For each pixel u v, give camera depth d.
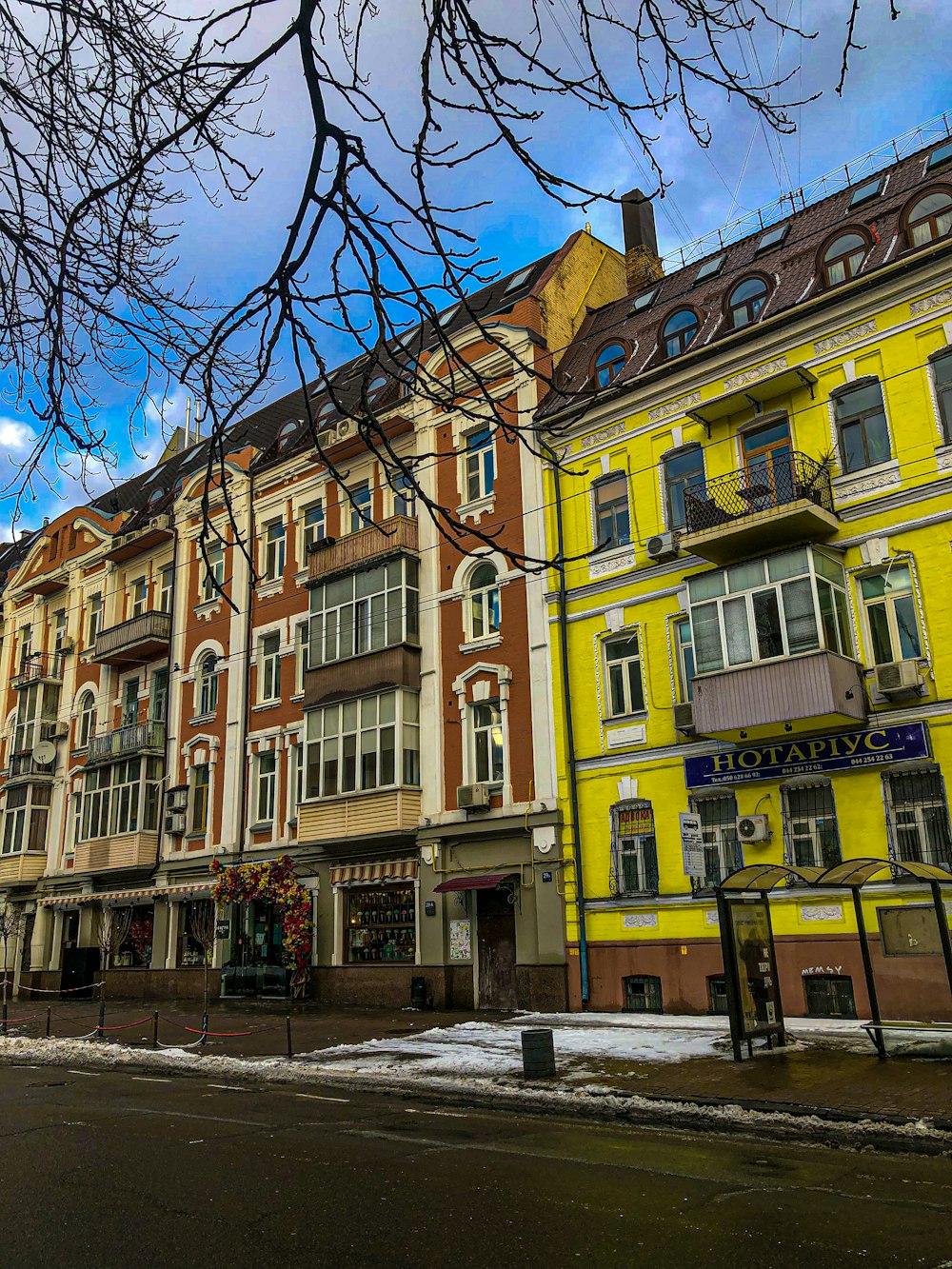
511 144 4.16
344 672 24.19
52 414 4.56
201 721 29.22
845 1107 8.82
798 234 20.72
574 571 20.72
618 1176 7.13
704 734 16.91
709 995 17.12
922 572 15.91
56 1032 19.98
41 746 34.88
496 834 20.72
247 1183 7.20
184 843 28.73
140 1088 12.72
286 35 3.67
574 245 25.11
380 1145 8.45
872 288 17.05
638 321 22.53
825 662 15.68
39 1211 6.59
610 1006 18.31
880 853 15.50
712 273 21.77
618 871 18.78
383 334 4.40
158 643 31.17
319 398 30.41
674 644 18.86
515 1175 7.23
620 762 19.14
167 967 28.12
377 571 24.05
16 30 4.04
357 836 22.67
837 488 17.09
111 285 4.50
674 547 18.77
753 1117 8.92
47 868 34.34
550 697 20.50
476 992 20.61
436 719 22.55
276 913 25.83
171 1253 5.63
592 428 20.94
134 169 3.93
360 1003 22.45
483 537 4.51
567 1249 5.52
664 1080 10.74
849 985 15.46
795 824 16.69
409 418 24.47
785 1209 6.16
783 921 16.28
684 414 19.45
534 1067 11.52
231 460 30.25
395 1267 5.31
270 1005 23.38
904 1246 5.42
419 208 4.12
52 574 36.88
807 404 17.64
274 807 26.58
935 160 18.84
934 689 15.46
